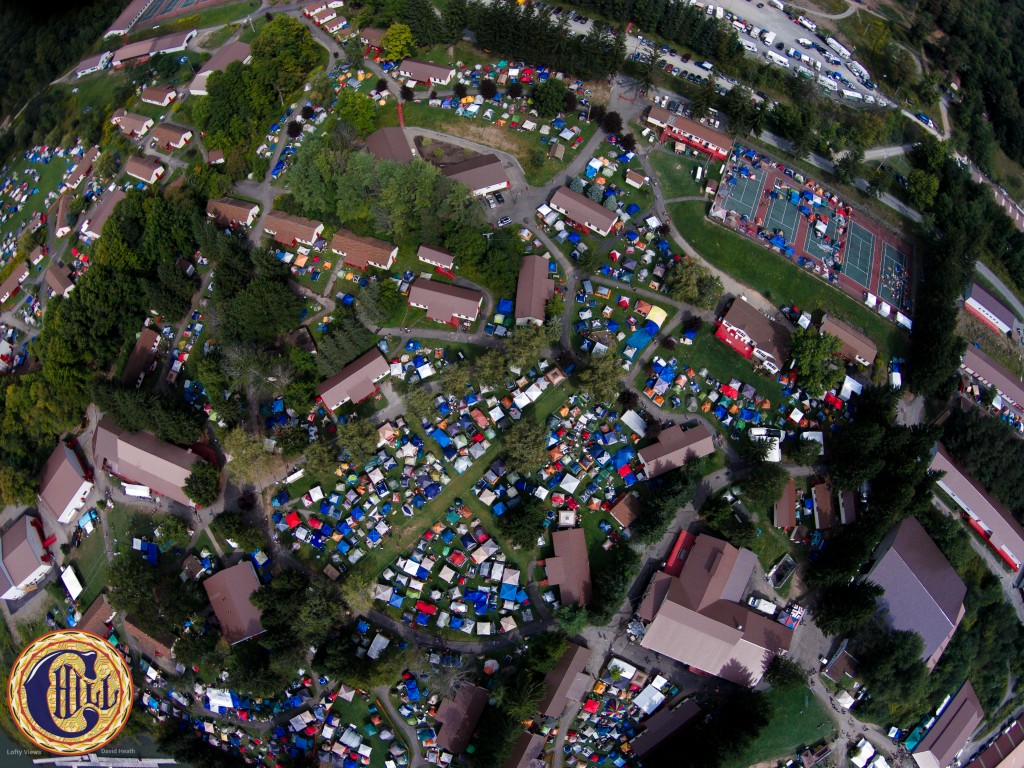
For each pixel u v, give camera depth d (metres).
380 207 128.12
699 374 123.25
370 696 107.44
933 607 108.94
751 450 113.75
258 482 119.06
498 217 135.62
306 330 127.44
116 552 121.75
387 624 109.19
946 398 127.19
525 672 103.00
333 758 106.06
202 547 117.56
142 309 135.88
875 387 122.44
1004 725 117.12
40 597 123.81
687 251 134.12
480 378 117.12
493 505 113.62
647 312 126.19
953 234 135.38
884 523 107.69
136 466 120.50
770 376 123.75
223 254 128.88
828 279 133.50
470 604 109.31
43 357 133.62
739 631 104.75
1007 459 122.31
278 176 144.00
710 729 101.50
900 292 136.25
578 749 105.56
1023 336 143.75
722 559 107.88
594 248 132.88
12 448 132.50
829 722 106.69
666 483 111.69
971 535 120.38
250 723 109.88
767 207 140.00
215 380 122.38
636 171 141.12
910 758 107.38
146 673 114.94
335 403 119.75
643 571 111.19
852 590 106.81
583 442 117.44
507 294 127.62
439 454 117.75
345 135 138.62
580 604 106.44
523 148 143.62
